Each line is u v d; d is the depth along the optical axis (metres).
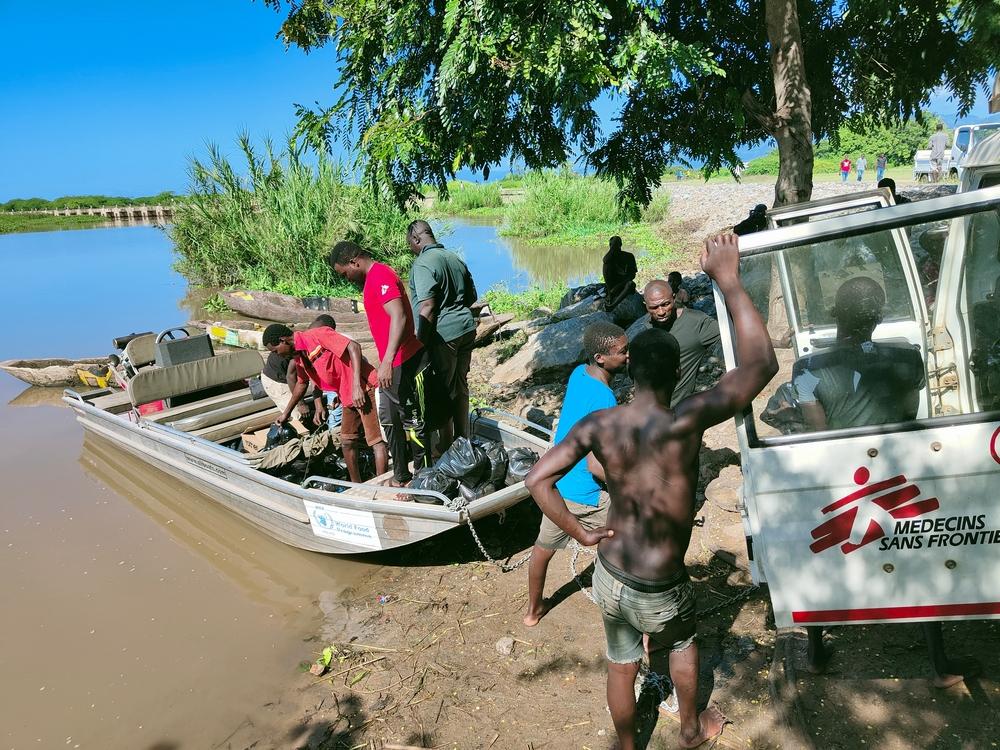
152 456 7.55
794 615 2.84
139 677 4.54
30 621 5.23
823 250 2.81
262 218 19.73
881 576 2.75
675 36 6.76
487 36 4.96
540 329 11.09
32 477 8.10
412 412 5.36
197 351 8.57
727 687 3.54
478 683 4.02
